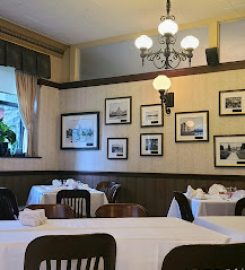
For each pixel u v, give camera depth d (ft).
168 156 18.58
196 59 19.29
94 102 20.89
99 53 22.08
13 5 16.94
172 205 14.58
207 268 4.65
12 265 5.22
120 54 21.36
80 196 12.07
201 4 16.49
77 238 4.88
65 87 21.90
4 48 18.66
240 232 6.31
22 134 20.45
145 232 6.25
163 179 18.62
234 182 16.88
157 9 17.06
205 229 6.69
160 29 12.95
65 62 22.53
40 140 20.79
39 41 20.74
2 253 5.19
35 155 20.56
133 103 19.67
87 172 20.80
